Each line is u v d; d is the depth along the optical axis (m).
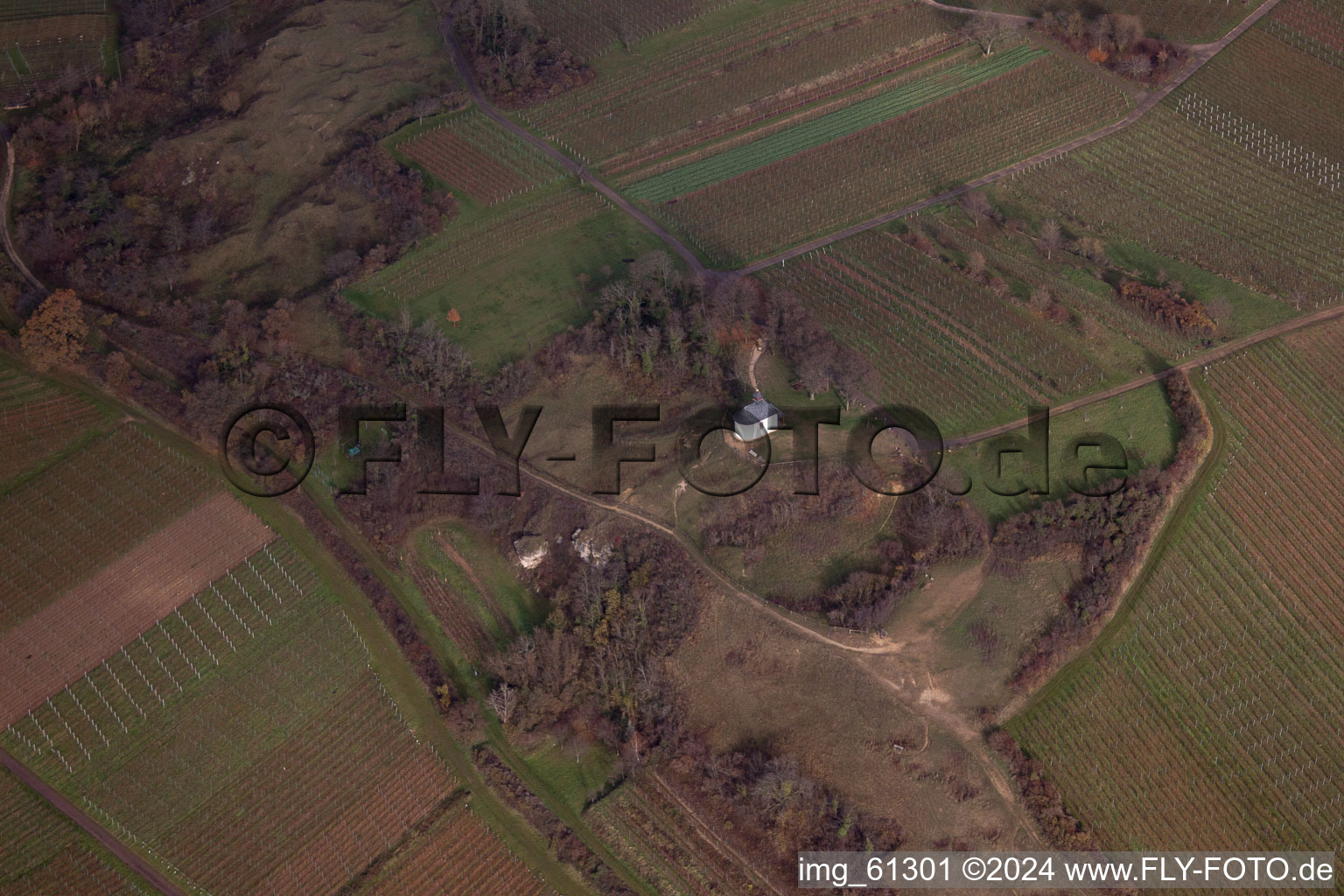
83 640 167.62
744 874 149.88
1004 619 164.25
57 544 176.25
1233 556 170.00
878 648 162.50
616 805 155.25
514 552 173.50
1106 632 163.88
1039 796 151.50
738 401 184.62
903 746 155.62
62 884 148.38
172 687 163.88
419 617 171.00
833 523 172.12
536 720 160.75
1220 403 185.38
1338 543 171.12
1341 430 182.50
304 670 166.12
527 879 151.25
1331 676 160.25
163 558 175.38
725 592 167.38
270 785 156.75
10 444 186.12
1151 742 155.88
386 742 160.62
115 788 155.75
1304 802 151.50
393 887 150.00
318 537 177.75
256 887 149.25
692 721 159.75
